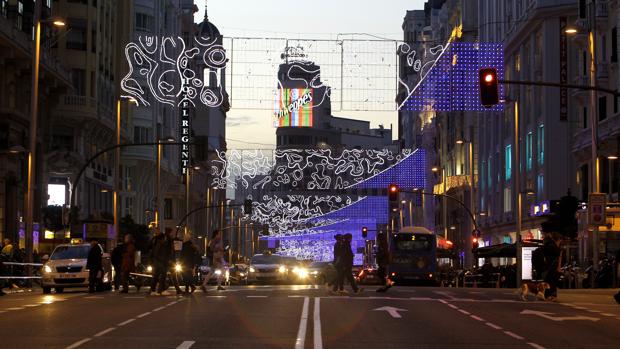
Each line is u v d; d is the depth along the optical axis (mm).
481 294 38656
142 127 101375
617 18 62062
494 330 22312
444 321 24625
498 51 94688
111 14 89750
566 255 61469
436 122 143250
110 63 89750
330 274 38062
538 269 34312
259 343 18953
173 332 21109
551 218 44312
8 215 65062
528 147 86438
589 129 65812
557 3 76688
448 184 118188
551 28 78188
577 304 32219
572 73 75562
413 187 156750
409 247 75250
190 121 137625
